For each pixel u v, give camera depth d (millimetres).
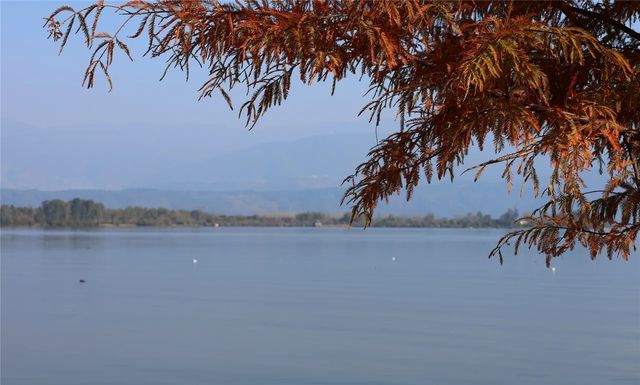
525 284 80688
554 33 3711
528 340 42594
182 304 61031
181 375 33281
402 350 39438
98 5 3770
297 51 3807
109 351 39594
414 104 4062
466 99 3824
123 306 59875
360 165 4312
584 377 32219
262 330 46844
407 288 75062
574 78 3994
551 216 4398
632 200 4293
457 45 3904
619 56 3832
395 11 3697
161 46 3871
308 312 55750
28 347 40969
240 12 3854
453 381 31641
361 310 56938
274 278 87625
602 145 4363
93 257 127750
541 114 3984
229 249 159625
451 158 3996
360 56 3971
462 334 45094
